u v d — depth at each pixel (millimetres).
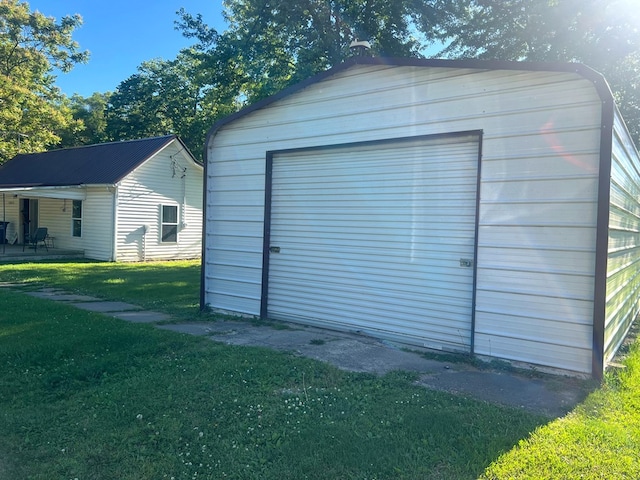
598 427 3660
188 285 11117
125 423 3670
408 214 6246
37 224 19812
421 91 6023
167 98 39562
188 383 4484
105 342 5820
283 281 7547
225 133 8195
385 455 3223
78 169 19094
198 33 23578
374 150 6566
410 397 4250
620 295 6078
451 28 19766
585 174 4820
